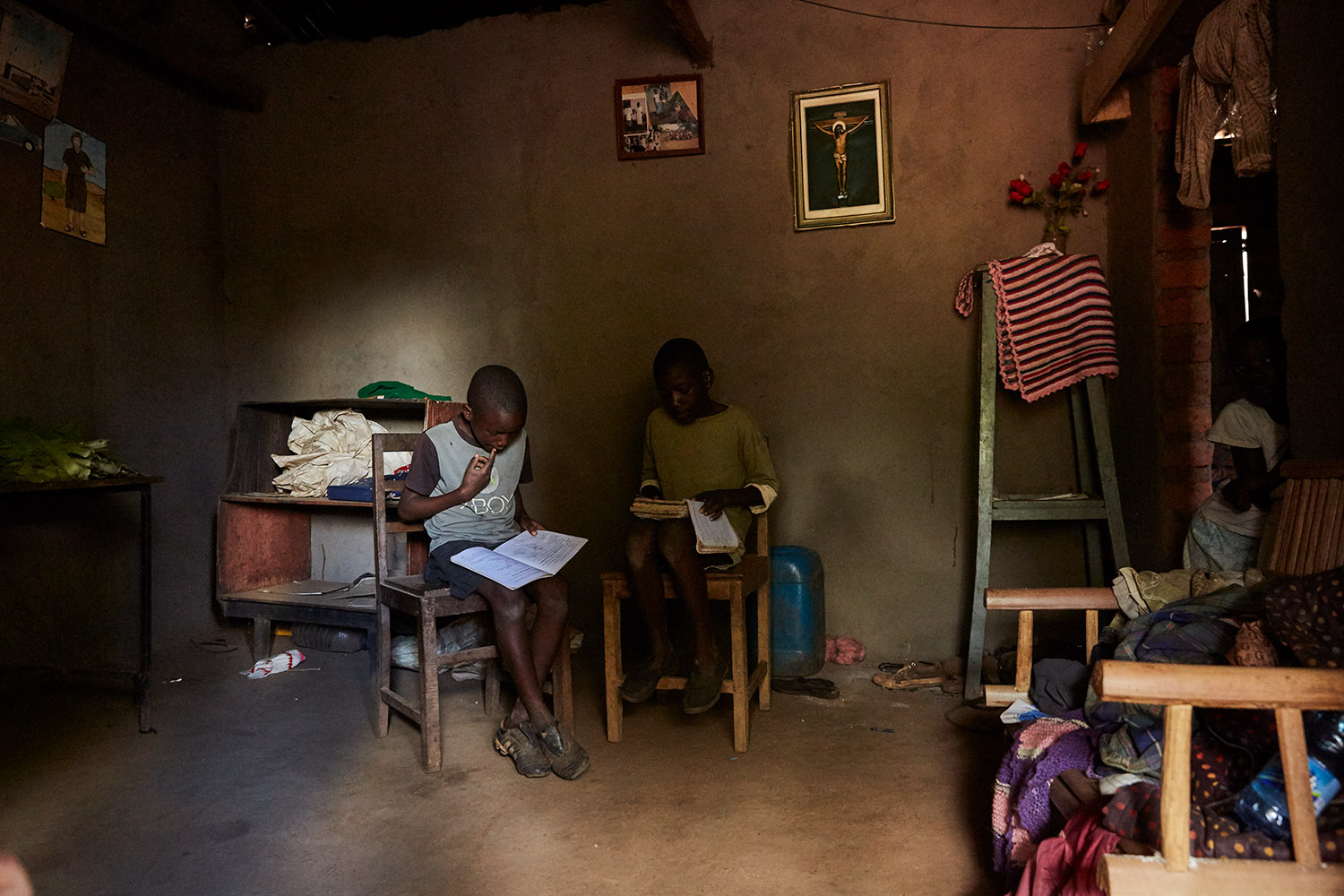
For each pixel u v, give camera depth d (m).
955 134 3.72
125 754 2.82
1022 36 3.66
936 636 3.78
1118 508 3.29
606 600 2.90
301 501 3.81
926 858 2.09
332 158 4.41
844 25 3.80
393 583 2.92
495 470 2.92
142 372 4.05
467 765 2.73
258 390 4.54
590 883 2.01
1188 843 1.26
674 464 3.27
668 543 2.74
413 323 4.32
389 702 2.92
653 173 4.01
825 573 3.87
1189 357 3.19
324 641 4.05
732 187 3.92
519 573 2.63
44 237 3.57
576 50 4.08
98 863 2.12
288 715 3.21
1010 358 3.37
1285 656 1.61
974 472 3.72
